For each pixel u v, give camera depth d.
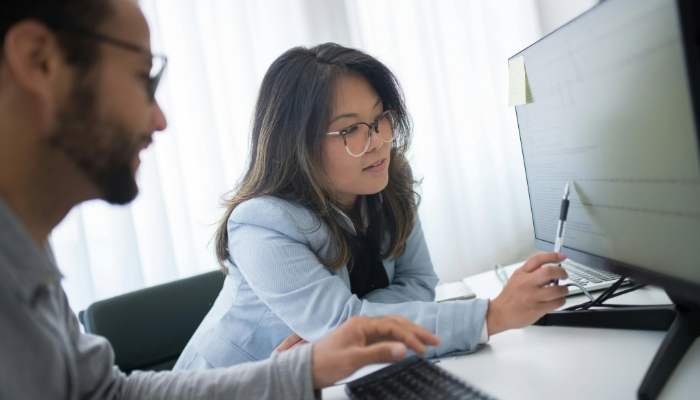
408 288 1.10
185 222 2.07
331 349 0.63
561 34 0.70
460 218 2.54
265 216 0.93
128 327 1.18
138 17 0.55
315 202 0.98
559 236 0.76
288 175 0.99
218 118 2.16
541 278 0.72
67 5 0.48
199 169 2.11
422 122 2.47
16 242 0.48
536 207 0.95
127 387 0.68
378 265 1.12
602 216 0.71
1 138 0.47
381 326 0.65
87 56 0.49
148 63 0.56
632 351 0.66
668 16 0.49
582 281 0.98
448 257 2.50
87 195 0.55
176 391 0.66
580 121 0.70
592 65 0.64
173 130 2.06
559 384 0.60
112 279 1.96
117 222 1.94
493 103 2.58
